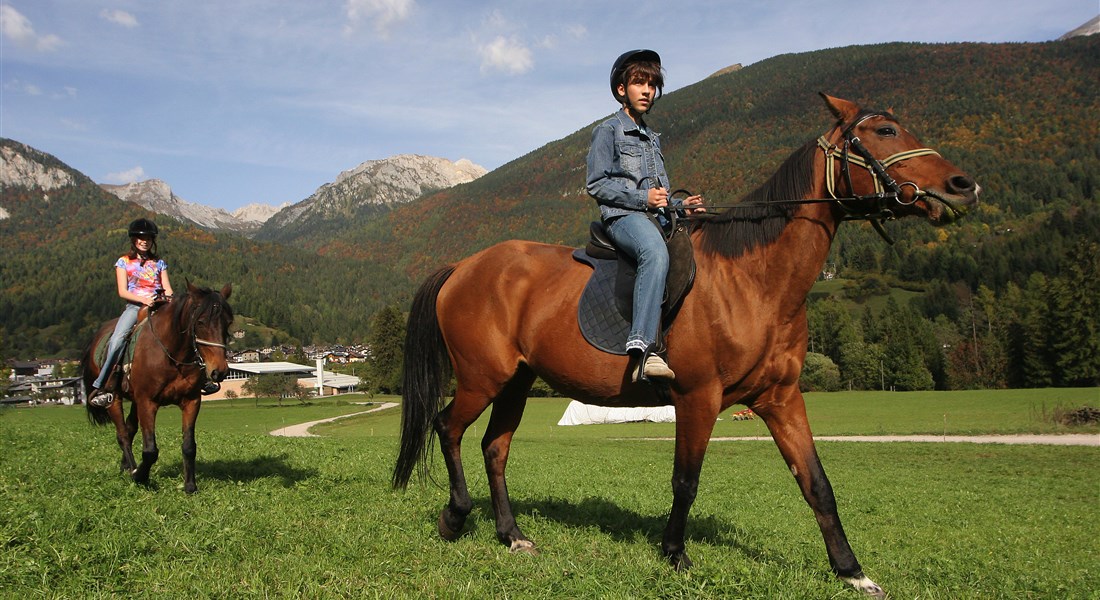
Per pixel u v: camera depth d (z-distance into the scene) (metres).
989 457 24.09
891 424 39.22
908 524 9.45
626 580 4.39
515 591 4.21
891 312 96.19
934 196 4.27
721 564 4.76
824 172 4.59
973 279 111.56
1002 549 7.54
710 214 5.05
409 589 4.18
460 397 5.73
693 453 4.76
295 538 5.22
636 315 4.64
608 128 5.14
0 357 67.69
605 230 5.18
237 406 81.56
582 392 5.21
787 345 4.67
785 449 4.75
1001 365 75.69
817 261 4.57
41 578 4.11
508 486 9.64
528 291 5.41
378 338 95.88
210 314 7.62
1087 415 35.66
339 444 16.98
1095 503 12.98
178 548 4.81
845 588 4.32
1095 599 4.69
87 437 13.57
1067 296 67.94
